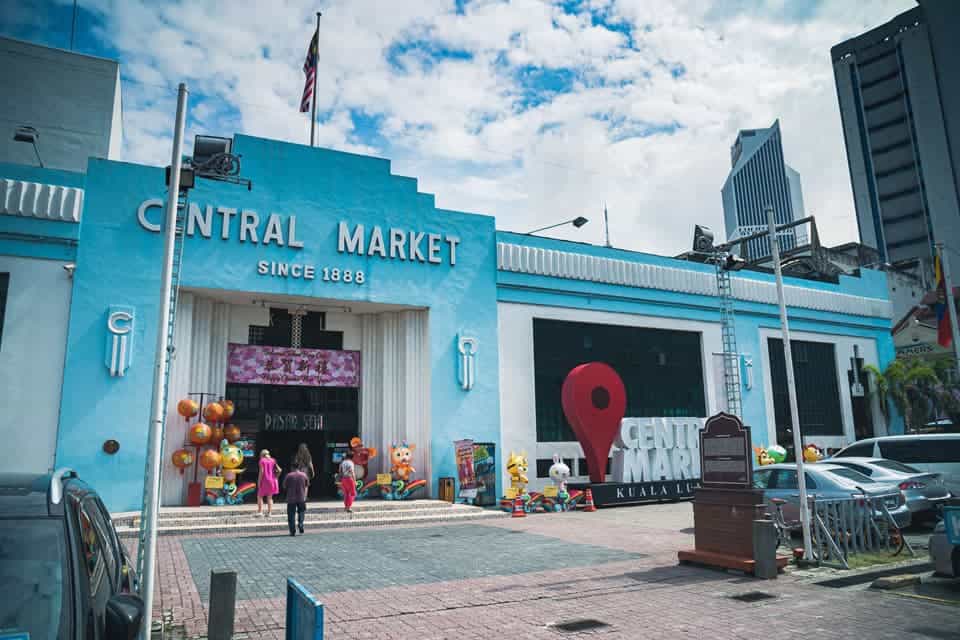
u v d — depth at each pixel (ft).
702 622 23.18
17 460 49.21
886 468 45.24
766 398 87.66
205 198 58.39
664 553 37.40
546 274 74.59
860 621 23.26
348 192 64.90
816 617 23.81
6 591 10.18
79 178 54.95
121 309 53.93
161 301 23.22
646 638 21.35
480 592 27.76
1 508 11.60
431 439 64.64
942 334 67.15
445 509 57.88
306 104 70.59
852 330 100.01
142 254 55.52
